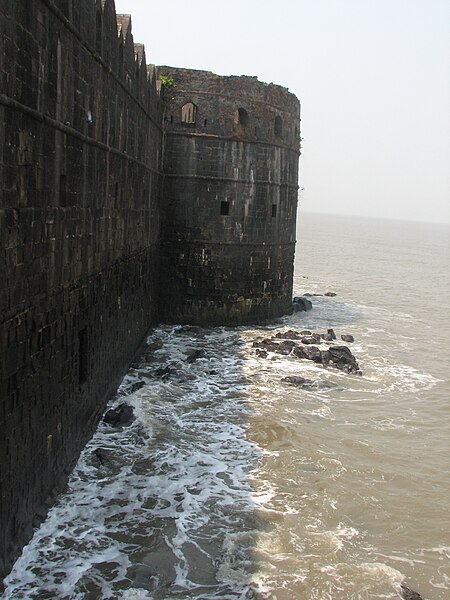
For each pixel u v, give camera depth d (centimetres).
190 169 3509
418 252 13700
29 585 1308
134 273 2700
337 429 2205
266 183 3647
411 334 3975
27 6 1252
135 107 2547
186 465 1862
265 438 2086
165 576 1375
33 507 1459
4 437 1215
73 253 1681
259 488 1759
